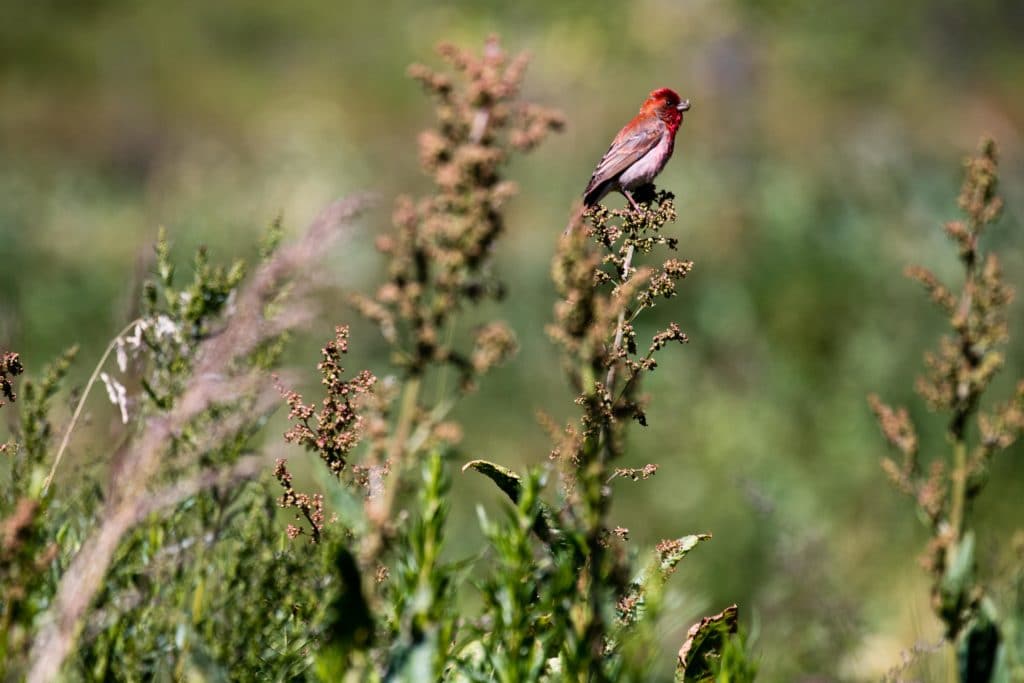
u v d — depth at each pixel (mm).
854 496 13555
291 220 26953
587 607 4387
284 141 37062
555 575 4340
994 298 5098
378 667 4309
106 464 5070
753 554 11906
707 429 15000
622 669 4277
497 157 4230
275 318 4586
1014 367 15703
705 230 22688
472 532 12078
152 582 4566
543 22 43438
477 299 4215
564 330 4277
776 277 19172
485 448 15195
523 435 15602
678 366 17047
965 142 42531
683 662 5125
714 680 5090
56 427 5461
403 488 4312
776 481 13656
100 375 5105
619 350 4895
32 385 4953
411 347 4770
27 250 23672
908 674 6293
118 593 4500
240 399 4871
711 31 43562
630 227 5324
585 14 42969
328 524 4711
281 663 4543
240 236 22453
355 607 4160
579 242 4230
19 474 4918
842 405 15336
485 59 4352
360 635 4172
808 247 20281
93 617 4430
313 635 4559
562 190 30078
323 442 4848
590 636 4250
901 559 12102
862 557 11938
